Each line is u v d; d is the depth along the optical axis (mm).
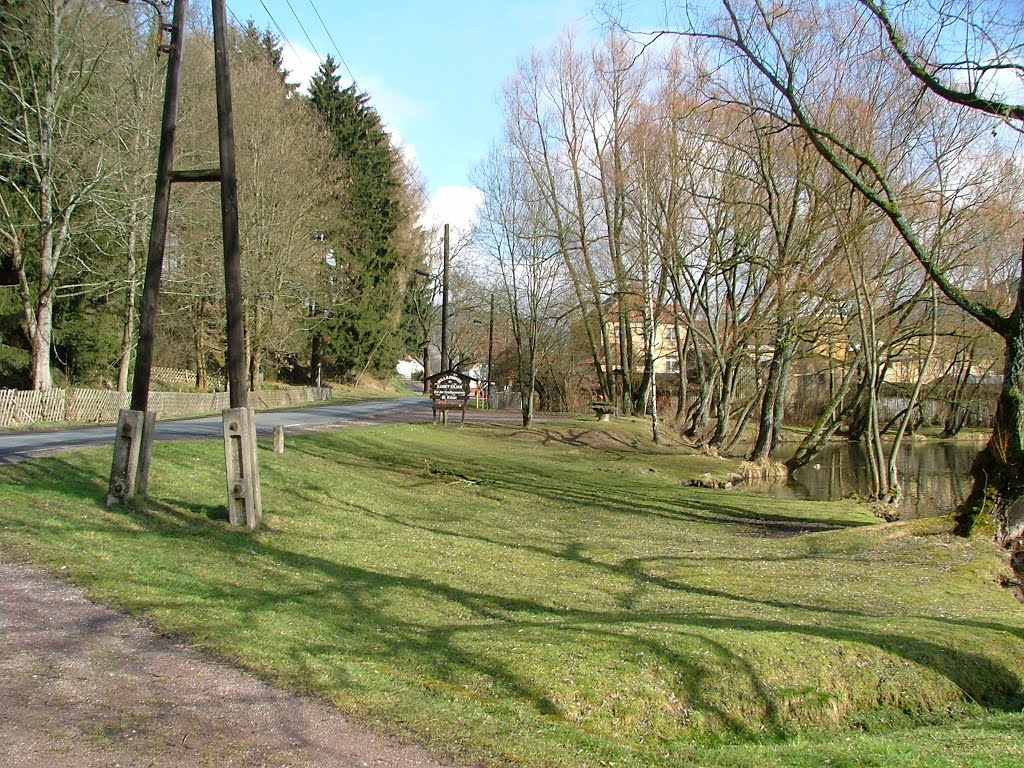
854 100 21797
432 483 18094
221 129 10352
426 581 9492
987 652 8023
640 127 34312
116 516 10008
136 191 26906
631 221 38188
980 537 13258
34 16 25078
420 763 4512
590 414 47531
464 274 71562
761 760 5152
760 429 32469
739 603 9477
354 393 59938
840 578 11016
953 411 44781
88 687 5090
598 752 4988
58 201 26453
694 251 33688
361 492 15320
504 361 66125
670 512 18094
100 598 6906
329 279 50781
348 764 4391
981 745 5547
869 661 7434
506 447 29344
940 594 10305
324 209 45438
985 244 24000
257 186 36688
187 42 30234
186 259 31781
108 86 26422
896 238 23844
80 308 30312
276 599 7793
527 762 4664
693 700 6473
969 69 12297
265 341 43875
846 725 6719
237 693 5238
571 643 7117
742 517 18219
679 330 44250
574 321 52500
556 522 15359
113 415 27891
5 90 25016
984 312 13359
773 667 7059
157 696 5059
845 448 42125
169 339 40156
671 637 7363
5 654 5500
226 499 11859
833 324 27109
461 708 5453
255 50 45250
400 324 64938
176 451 14234
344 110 52844
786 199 28578
